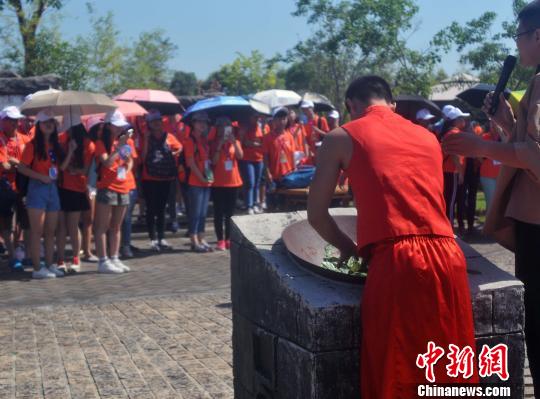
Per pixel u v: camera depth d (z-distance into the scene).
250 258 4.10
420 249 3.39
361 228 3.53
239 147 12.22
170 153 12.06
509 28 19.34
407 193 3.47
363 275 3.70
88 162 10.34
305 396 3.53
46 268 10.13
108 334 7.00
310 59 25.19
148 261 11.33
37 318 7.72
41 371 5.91
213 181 12.03
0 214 10.27
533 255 4.01
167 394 5.33
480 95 11.34
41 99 9.87
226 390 5.39
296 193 12.58
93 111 10.59
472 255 4.02
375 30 21.72
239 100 12.62
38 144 9.73
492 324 3.68
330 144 3.62
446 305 3.37
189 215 12.09
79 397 5.30
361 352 3.47
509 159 3.76
